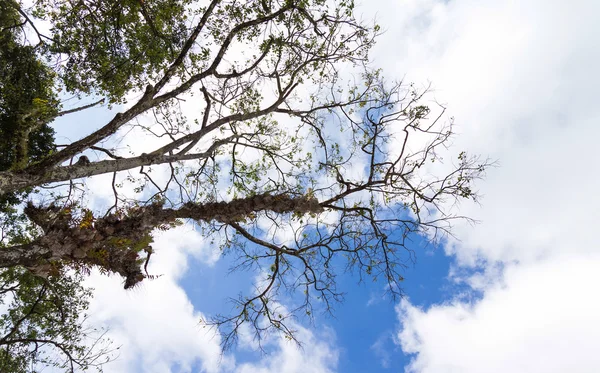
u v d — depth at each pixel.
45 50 10.80
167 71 10.23
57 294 11.55
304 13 11.26
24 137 9.84
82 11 10.65
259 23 11.36
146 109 9.73
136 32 10.99
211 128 10.82
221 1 11.09
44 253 6.95
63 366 11.09
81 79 11.15
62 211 7.41
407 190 10.15
